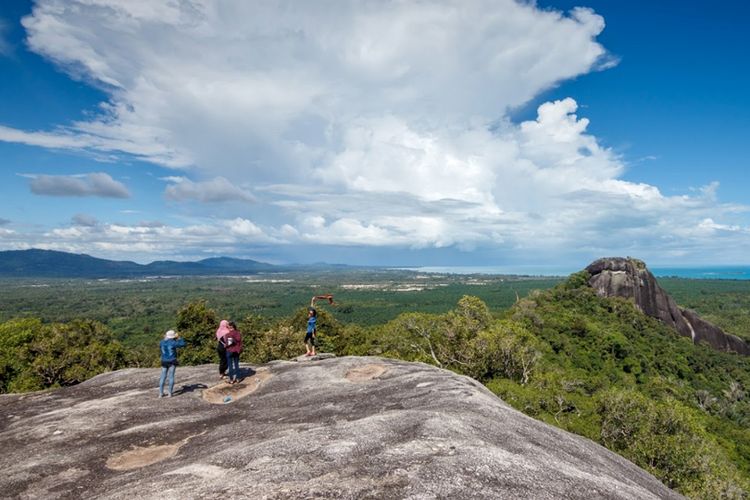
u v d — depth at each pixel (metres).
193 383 15.38
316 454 7.02
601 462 8.96
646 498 6.99
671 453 23.14
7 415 13.51
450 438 7.59
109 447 9.83
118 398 13.88
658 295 94.62
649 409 26.58
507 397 30.92
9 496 7.66
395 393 12.07
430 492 5.63
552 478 6.61
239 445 8.69
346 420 9.93
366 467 6.44
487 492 5.79
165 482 6.56
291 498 5.48
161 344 13.91
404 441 7.54
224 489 5.87
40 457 9.48
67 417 12.27
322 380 14.49
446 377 13.36
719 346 92.38
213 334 45.62
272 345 43.50
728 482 22.16
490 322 48.19
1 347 37.81
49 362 36.38
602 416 28.66
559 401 31.44
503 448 7.61
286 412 11.34
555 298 93.00
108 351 39.88
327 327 54.25
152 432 10.62
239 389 14.66
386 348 47.06
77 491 7.72
